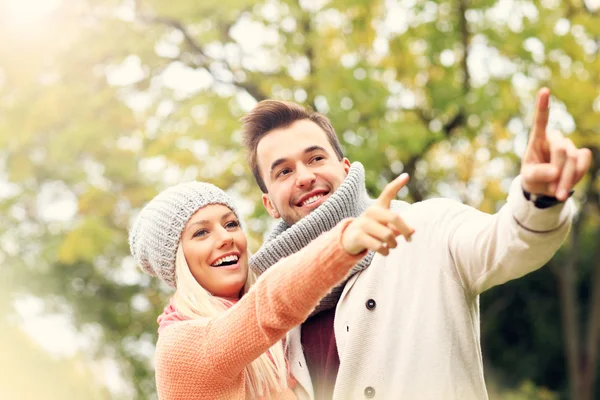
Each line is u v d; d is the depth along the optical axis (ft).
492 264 7.72
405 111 29.86
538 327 43.14
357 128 27.61
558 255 37.96
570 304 34.24
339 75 28.25
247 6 27.89
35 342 36.45
